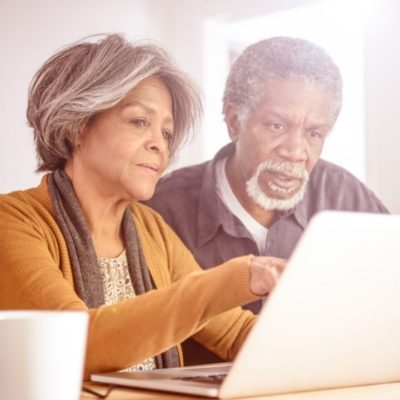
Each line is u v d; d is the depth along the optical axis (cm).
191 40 223
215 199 217
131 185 198
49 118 195
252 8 221
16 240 164
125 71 198
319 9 218
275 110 217
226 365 138
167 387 102
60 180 191
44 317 78
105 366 128
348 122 217
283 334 92
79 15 211
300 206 216
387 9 214
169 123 209
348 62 217
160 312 120
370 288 97
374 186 214
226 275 112
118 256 194
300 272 89
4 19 203
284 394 100
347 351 102
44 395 78
